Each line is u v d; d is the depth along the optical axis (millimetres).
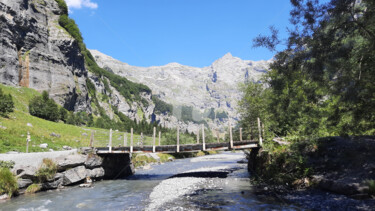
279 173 17562
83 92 143500
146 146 27500
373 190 10930
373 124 14148
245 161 43094
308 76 14648
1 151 28500
